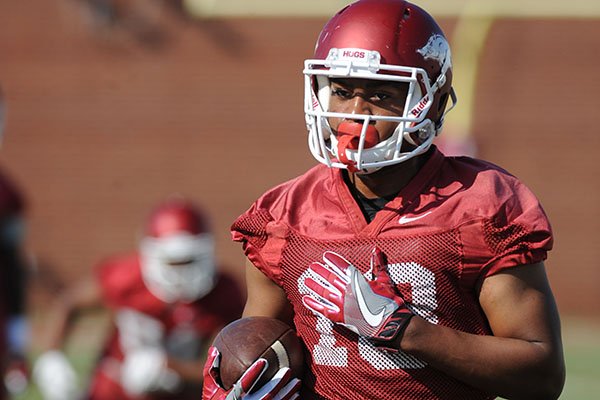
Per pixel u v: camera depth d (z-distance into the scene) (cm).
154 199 4994
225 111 5000
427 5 4934
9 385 1995
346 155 931
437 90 971
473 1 4912
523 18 4903
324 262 950
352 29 946
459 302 930
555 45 4900
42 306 4959
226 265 4969
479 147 4912
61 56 4997
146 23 5003
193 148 5000
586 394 2848
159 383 1964
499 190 946
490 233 920
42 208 4988
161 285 2056
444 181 964
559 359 923
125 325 2077
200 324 2078
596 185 4894
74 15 4991
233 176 4988
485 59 4922
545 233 919
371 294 911
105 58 5003
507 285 918
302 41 4978
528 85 4916
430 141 970
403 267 927
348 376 959
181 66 4997
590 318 4866
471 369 902
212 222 4984
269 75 4988
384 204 973
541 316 919
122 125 5003
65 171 4994
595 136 4891
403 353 936
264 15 4978
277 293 1021
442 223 932
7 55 4994
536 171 4916
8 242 1964
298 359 994
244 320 1013
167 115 5003
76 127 5003
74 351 3609
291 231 977
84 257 4984
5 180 1977
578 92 4897
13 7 4991
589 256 4894
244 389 965
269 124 4984
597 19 4884
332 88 952
